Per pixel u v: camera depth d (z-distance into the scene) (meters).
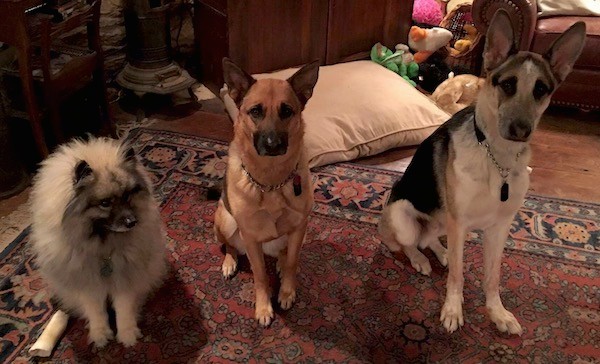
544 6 3.60
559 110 3.81
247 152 1.89
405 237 2.29
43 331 2.04
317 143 3.02
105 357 1.99
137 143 3.25
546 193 2.95
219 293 2.27
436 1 4.23
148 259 1.98
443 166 2.03
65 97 2.97
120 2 3.66
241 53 3.43
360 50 3.95
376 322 2.16
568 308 2.23
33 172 2.99
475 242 2.57
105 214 1.75
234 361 1.99
